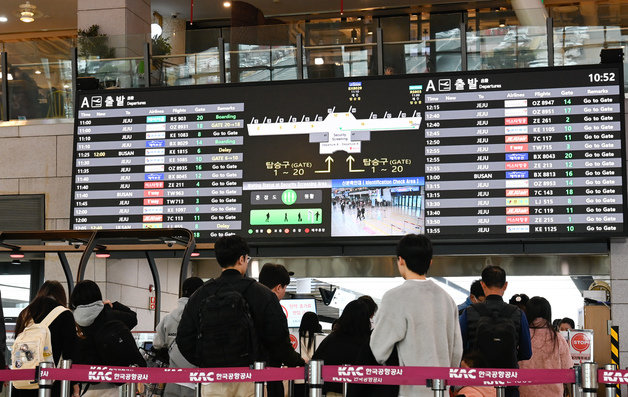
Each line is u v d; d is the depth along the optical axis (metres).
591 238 9.75
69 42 11.80
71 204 10.78
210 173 10.53
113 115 10.88
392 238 9.97
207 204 10.48
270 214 10.30
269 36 10.85
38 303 6.13
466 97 10.05
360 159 10.18
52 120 11.70
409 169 10.04
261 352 5.05
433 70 10.33
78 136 10.92
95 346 6.16
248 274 12.04
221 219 10.41
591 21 10.08
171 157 10.66
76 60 11.44
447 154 9.98
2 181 11.70
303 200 10.26
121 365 6.10
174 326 6.25
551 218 9.65
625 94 9.97
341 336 5.97
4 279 12.24
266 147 10.45
